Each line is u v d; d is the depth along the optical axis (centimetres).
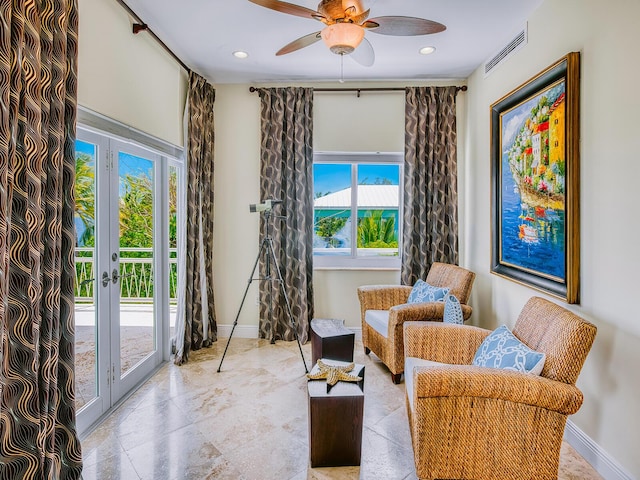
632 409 169
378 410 246
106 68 223
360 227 405
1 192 128
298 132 377
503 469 158
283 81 381
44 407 151
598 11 188
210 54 317
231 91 387
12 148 133
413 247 379
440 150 375
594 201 192
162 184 313
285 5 189
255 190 391
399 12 250
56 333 159
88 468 187
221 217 392
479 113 342
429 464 161
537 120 237
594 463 191
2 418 135
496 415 157
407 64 338
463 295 301
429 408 158
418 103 373
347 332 289
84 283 224
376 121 386
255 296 396
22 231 140
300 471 186
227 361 328
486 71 325
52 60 156
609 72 182
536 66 247
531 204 246
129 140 252
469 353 217
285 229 383
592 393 194
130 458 195
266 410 244
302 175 377
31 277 142
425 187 375
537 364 162
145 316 293
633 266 169
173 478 181
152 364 303
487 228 327
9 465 138
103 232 237
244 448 204
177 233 342
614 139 179
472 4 242
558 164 214
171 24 266
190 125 325
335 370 206
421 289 317
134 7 243
